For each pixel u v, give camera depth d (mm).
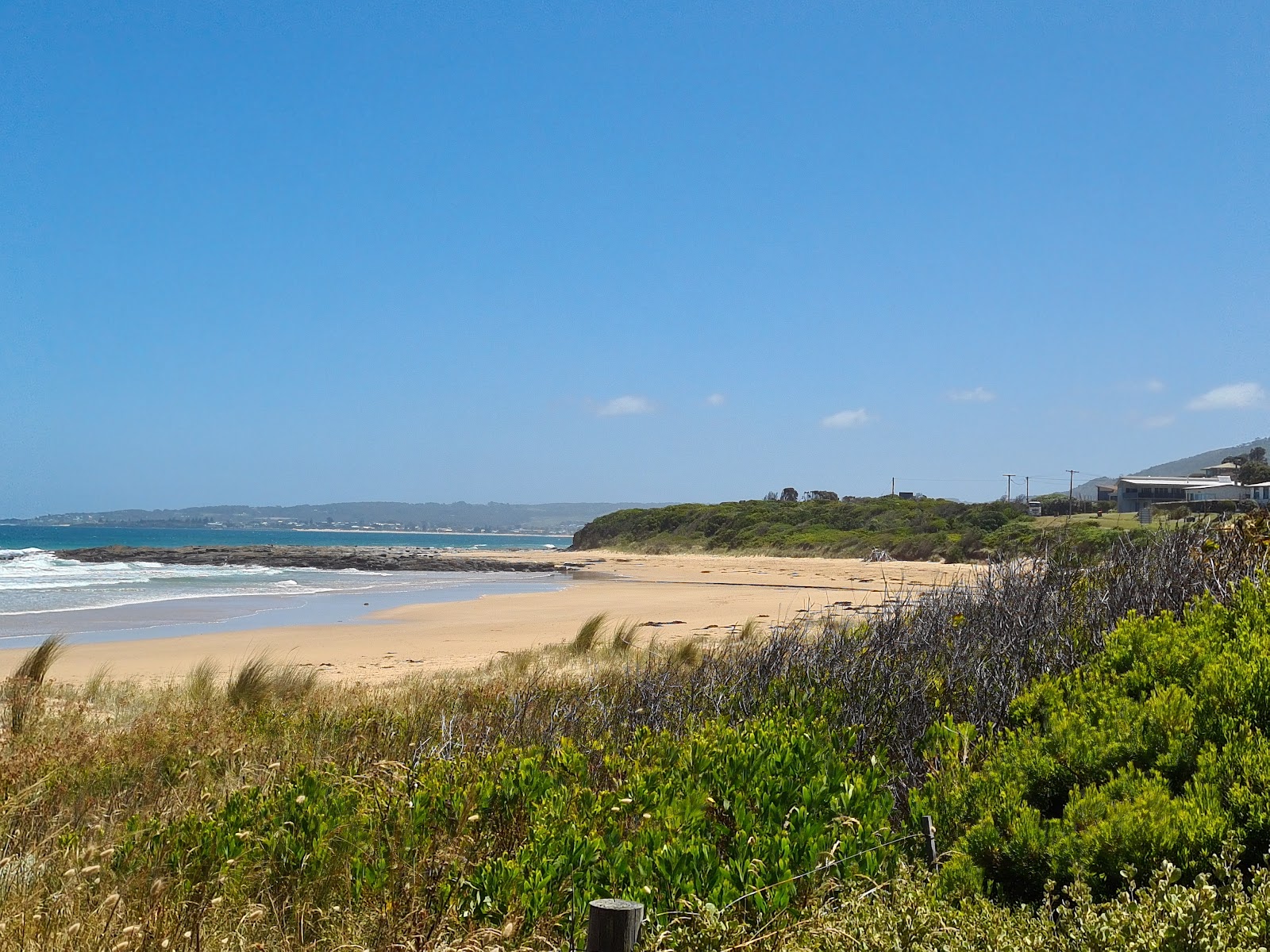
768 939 3371
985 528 55656
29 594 33406
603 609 26141
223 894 3951
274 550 75062
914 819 4332
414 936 3584
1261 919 2875
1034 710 5402
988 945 3043
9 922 3557
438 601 31000
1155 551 8461
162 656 17031
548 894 3791
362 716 8156
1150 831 3578
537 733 6805
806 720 6125
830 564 50375
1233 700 4477
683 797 4664
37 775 6367
